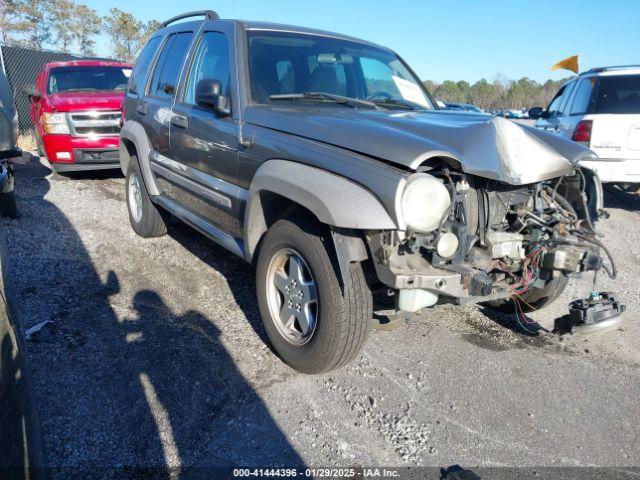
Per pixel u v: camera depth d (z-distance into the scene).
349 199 2.59
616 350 3.71
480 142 2.80
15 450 1.52
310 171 2.87
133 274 4.63
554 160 3.04
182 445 2.57
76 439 2.55
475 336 3.83
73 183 8.18
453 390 3.12
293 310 3.17
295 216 3.10
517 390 3.16
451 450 2.63
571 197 3.46
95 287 4.30
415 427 2.79
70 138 7.86
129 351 3.33
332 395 3.02
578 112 7.76
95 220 6.08
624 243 6.51
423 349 3.59
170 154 4.57
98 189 7.82
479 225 2.99
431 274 2.65
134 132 5.21
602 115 7.27
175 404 2.86
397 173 2.54
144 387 2.97
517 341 3.78
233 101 3.64
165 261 4.96
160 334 3.58
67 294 4.13
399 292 2.75
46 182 8.13
